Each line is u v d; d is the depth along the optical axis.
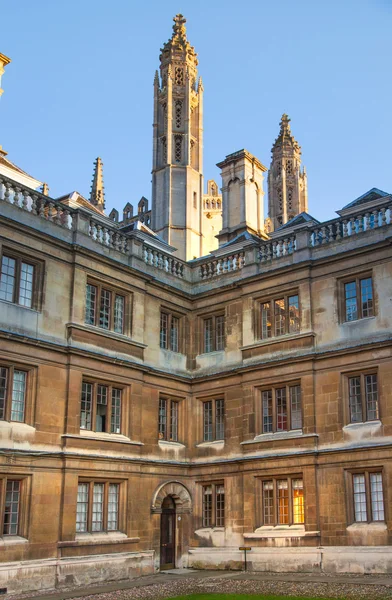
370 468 21.28
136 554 22.58
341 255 23.53
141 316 25.20
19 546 19.11
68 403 21.44
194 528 25.27
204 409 26.69
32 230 21.39
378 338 22.06
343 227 24.20
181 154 48.28
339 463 21.92
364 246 23.00
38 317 21.22
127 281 24.84
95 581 20.80
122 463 22.89
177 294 27.36
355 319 23.05
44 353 21.14
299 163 58.03
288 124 58.69
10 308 20.44
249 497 23.83
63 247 22.56
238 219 37.16
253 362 25.11
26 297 21.25
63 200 28.47
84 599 17.14
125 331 24.55
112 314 24.11
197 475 25.72
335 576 20.16
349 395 22.56
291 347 24.16
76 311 22.45
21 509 19.67
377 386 21.84
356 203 26.81
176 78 50.00
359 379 22.45
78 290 22.70
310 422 22.94
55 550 20.06
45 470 20.38
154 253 27.02
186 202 46.88
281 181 56.69
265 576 21.06
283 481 23.36
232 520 24.27
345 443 22.00
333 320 23.36
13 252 20.95
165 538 24.59
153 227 47.31
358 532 20.97
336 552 21.16
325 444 22.47
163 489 24.55
